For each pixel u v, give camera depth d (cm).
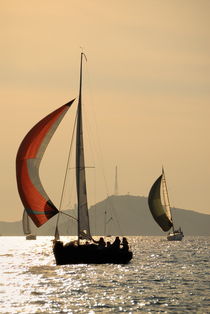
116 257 18300
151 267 19588
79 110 18175
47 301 12131
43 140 16888
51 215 16825
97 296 12769
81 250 17588
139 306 11538
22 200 16775
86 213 18050
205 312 10956
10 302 12006
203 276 16838
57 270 18250
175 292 13375
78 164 18088
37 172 16788
